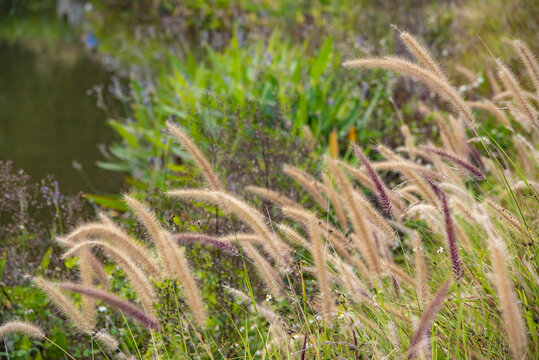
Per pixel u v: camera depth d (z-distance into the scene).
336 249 3.18
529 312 2.49
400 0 10.40
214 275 3.92
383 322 2.61
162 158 6.27
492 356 2.51
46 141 8.36
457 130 3.97
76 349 3.72
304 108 6.07
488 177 4.50
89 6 18.06
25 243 4.43
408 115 6.54
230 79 7.07
